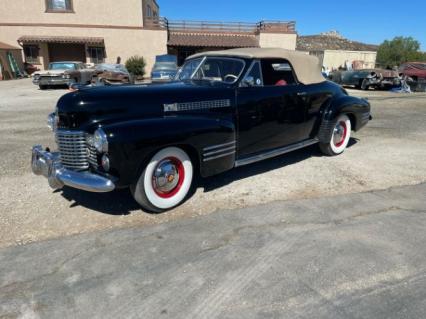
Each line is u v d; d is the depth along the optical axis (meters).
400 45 61.12
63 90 17.67
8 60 25.55
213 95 4.08
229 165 4.20
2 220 3.53
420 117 10.06
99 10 27.22
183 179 3.84
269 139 4.79
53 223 3.49
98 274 2.70
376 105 12.63
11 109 10.91
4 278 2.65
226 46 28.94
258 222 3.52
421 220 3.57
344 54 38.44
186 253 2.98
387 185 4.55
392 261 2.86
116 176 3.33
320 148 5.84
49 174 3.73
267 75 4.70
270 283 2.59
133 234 3.29
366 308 2.35
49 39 26.62
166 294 2.48
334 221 3.54
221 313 2.30
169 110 3.78
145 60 28.33
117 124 3.35
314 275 2.68
